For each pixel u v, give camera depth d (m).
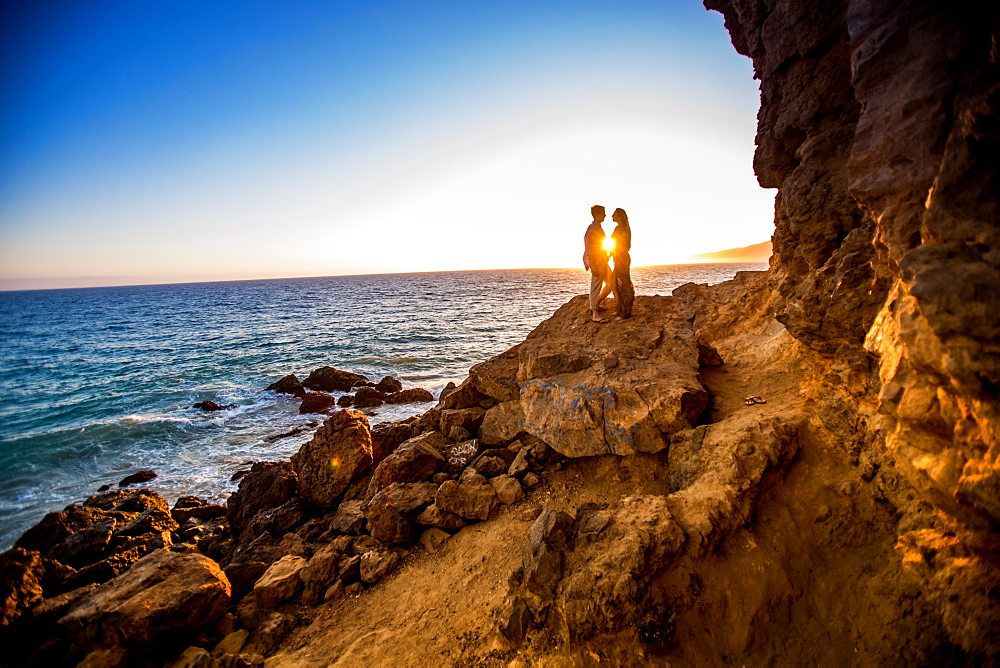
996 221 2.76
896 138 3.75
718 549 4.81
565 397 8.35
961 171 2.96
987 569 3.35
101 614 6.11
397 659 5.24
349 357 36.91
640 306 10.93
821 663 3.98
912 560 3.98
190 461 18.36
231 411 24.81
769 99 9.09
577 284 153.75
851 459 5.41
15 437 21.70
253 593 7.23
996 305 2.68
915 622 3.68
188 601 6.29
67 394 30.44
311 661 5.71
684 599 4.48
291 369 34.06
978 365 2.79
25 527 14.06
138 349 48.28
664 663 4.14
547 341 10.57
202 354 42.44
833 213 7.18
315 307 91.81
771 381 8.34
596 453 7.83
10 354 49.41
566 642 4.45
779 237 8.96
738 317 12.56
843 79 7.00
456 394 11.62
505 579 5.98
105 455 19.33
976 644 3.24
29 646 6.59
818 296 6.64
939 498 3.58
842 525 4.83
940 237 3.06
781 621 4.32
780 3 7.81
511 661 4.61
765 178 10.02
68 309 130.88
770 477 5.49
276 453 18.83
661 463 7.35
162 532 11.03
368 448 11.24
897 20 3.76
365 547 7.91
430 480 9.26
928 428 3.53
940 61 3.39
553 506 7.53
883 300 5.46
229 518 11.48
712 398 8.27
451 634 5.35
